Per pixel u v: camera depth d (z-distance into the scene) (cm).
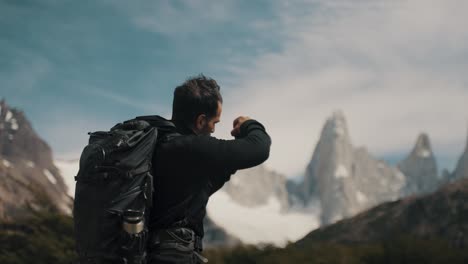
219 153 339
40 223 2595
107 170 321
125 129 343
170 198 340
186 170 339
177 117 368
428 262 2777
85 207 323
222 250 2731
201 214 350
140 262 322
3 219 2603
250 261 2633
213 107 366
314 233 7344
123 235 316
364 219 7356
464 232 6019
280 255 2627
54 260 2433
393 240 2895
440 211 6806
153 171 340
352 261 2698
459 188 7169
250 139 353
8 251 2430
